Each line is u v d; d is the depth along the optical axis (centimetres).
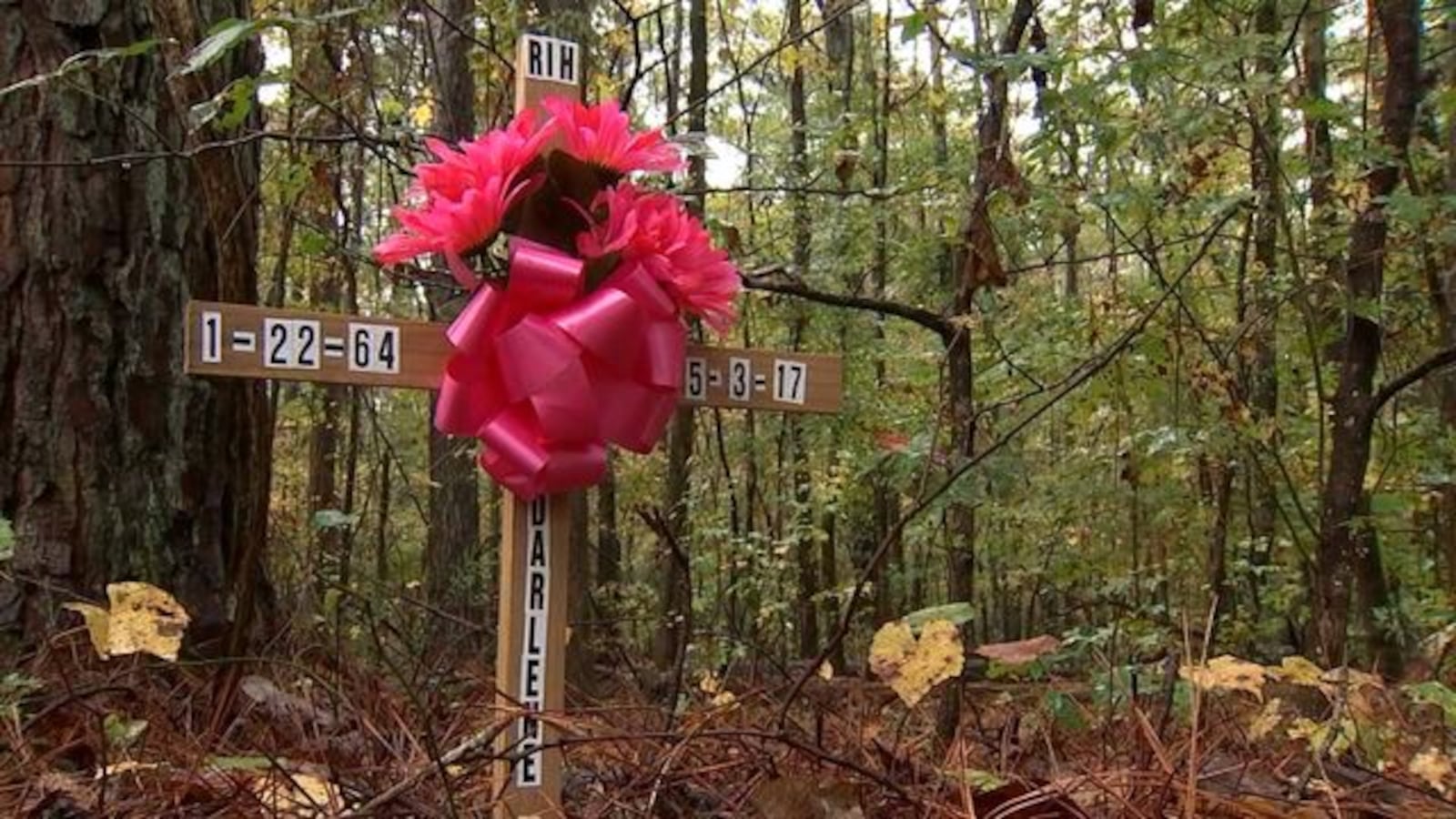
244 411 322
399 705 274
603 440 190
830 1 650
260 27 240
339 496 933
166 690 270
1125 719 255
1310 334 367
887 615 818
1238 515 618
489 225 183
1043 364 453
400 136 344
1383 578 474
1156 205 361
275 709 255
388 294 632
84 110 296
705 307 200
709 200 698
